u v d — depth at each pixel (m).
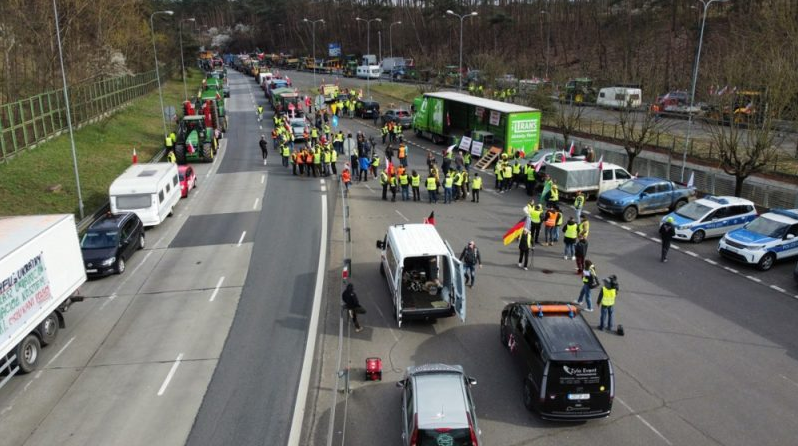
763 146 28.41
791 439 13.12
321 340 17.81
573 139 44.53
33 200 31.14
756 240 22.80
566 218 29.73
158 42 92.69
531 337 14.41
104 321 19.28
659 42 78.12
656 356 16.61
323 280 22.23
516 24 104.75
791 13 39.03
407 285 19.52
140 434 13.57
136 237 25.39
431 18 116.38
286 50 162.75
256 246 26.09
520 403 14.56
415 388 12.57
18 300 15.55
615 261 23.86
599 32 84.19
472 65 82.00
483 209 31.53
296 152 42.91
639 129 47.19
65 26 50.12
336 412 14.36
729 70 33.84
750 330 18.08
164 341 17.88
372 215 30.59
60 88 47.28
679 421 13.80
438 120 48.66
